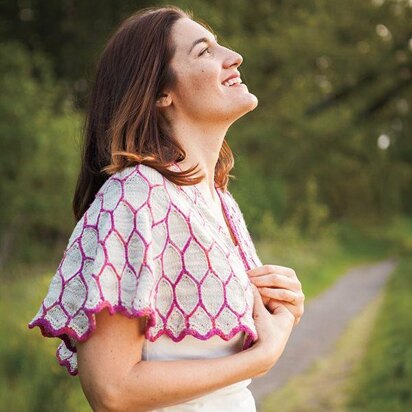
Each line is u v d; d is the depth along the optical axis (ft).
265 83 95.35
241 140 92.07
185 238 6.20
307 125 99.81
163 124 6.97
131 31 7.01
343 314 47.80
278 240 69.97
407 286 57.00
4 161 52.42
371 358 33.04
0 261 55.67
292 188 100.27
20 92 53.42
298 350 36.88
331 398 27.76
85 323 5.91
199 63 6.89
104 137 6.98
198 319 6.13
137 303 5.80
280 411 26.55
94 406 5.99
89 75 8.78
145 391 5.91
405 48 102.12
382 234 122.21
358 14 100.42
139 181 6.21
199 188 7.07
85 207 7.27
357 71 100.48
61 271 6.16
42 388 21.84
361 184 116.06
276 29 92.89
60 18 74.38
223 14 80.89
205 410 6.50
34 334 24.80
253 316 6.68
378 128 110.83
